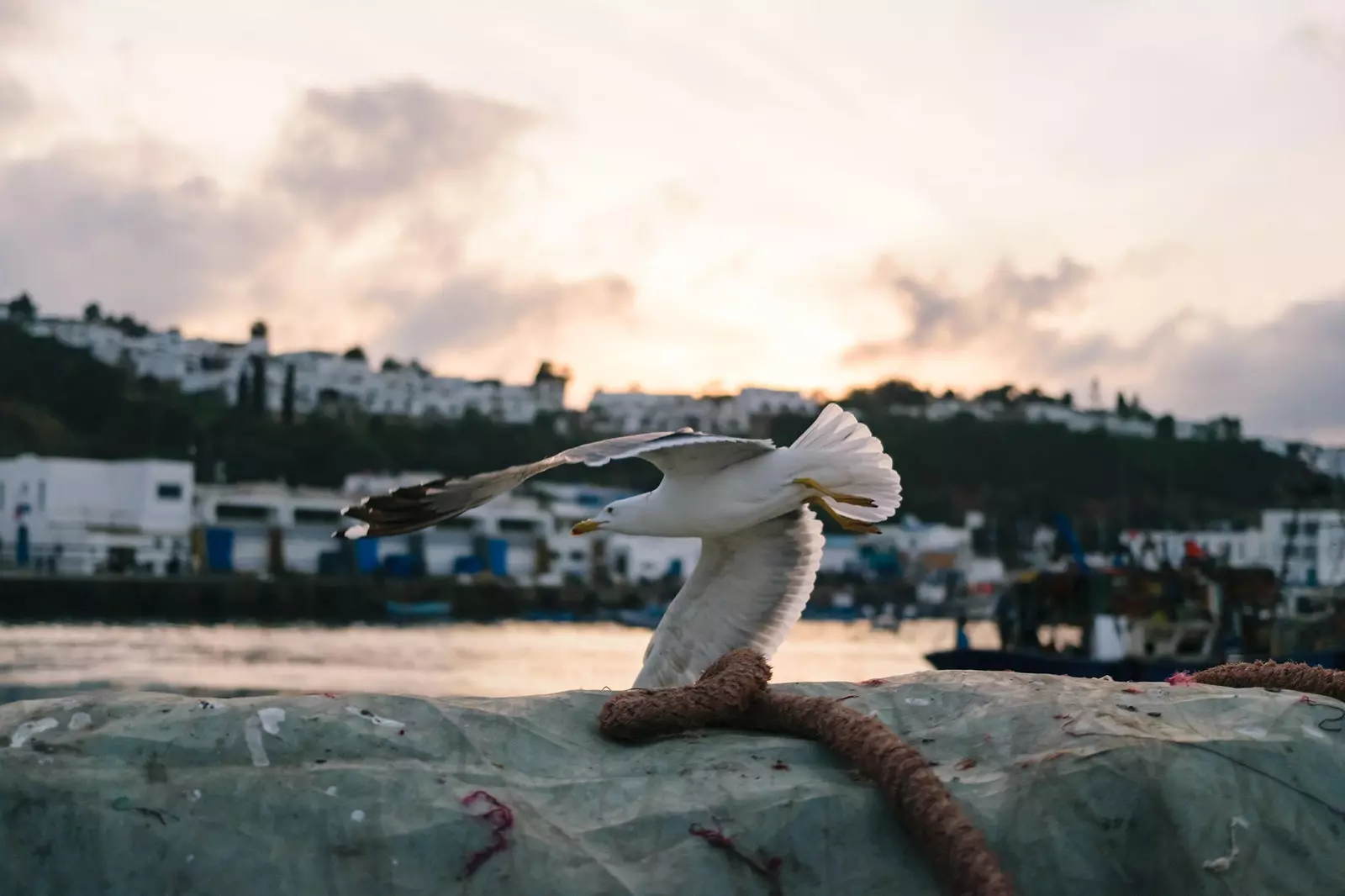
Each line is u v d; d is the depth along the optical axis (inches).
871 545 3718.0
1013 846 164.2
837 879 163.6
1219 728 174.4
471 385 4687.5
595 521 249.8
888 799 167.6
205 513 2908.5
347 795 160.7
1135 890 162.9
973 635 2632.9
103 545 2691.9
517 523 3265.3
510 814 162.1
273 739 167.8
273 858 155.8
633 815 165.8
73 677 1326.3
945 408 4451.3
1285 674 197.5
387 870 156.8
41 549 2664.9
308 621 2652.6
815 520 257.1
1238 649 1085.8
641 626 2748.5
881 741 171.6
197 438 3636.8
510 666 1592.0
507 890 157.0
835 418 255.3
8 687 1231.5
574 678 1424.7
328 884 155.4
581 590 2952.8
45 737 163.9
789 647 2089.1
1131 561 1224.8
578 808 167.6
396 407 4493.1
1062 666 1074.7
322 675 1403.8
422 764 168.6
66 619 2433.6
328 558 2982.3
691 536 249.8
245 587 2613.2
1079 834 164.6
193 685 1273.4
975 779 172.4
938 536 3725.4
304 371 4458.7
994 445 4141.2
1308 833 161.6
